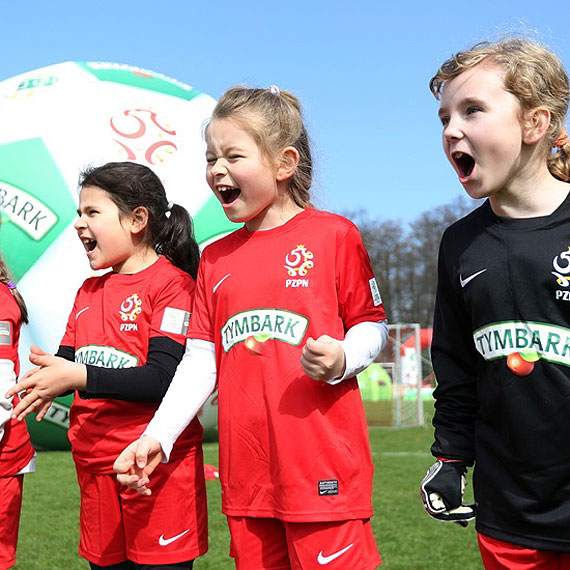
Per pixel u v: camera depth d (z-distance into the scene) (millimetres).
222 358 2156
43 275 6219
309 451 1981
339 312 2119
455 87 1790
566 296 1701
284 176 2160
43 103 6645
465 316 1940
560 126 1808
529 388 1738
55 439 7199
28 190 6277
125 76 7012
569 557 1725
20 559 3924
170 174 6398
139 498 2383
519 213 1802
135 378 2344
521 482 1760
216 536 4406
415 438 10461
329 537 1965
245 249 2188
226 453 2109
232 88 2219
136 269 2648
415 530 4523
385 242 37562
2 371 2709
